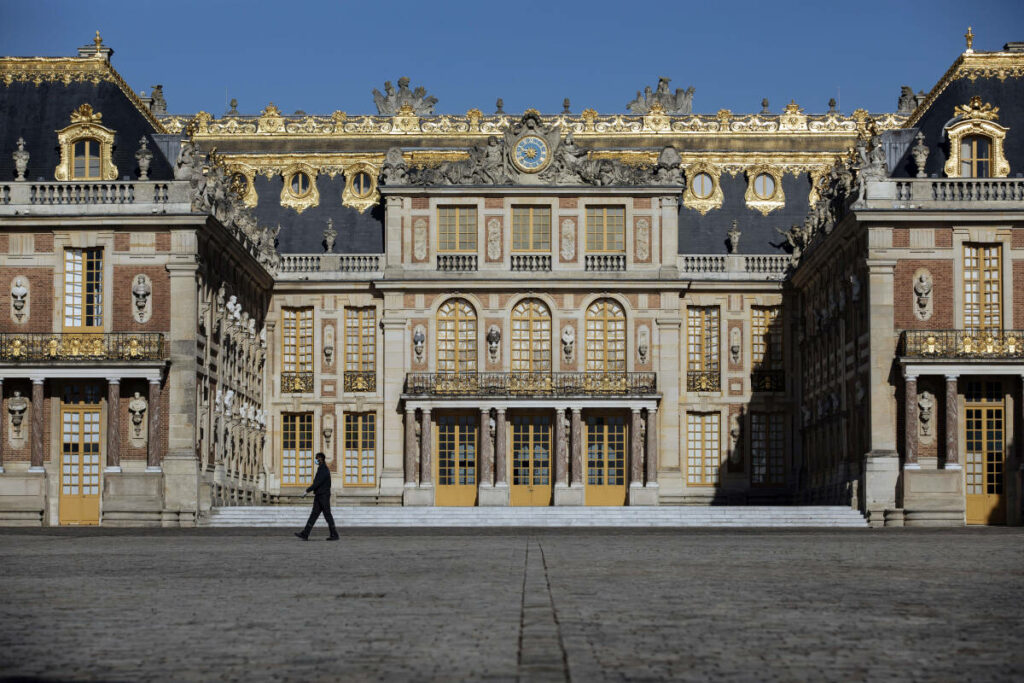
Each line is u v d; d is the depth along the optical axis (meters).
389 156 75.19
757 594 23.66
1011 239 59.84
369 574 28.25
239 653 17.05
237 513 60.44
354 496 75.38
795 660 16.30
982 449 59.22
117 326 60.81
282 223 78.69
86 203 61.25
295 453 76.25
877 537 45.28
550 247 74.88
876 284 59.50
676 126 81.75
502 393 72.94
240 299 70.44
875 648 17.25
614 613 20.72
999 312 59.78
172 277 60.75
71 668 15.93
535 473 73.88
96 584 26.16
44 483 59.88
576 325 74.62
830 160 80.25
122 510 59.03
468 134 81.69
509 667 15.76
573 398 72.88
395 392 74.12
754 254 77.06
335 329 75.88
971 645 17.53
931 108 66.56
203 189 62.28
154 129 69.50
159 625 19.70
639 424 73.06
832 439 68.12
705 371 76.75
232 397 67.69
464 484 73.75
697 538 44.81
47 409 60.69
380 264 75.62
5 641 18.17
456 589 24.64
